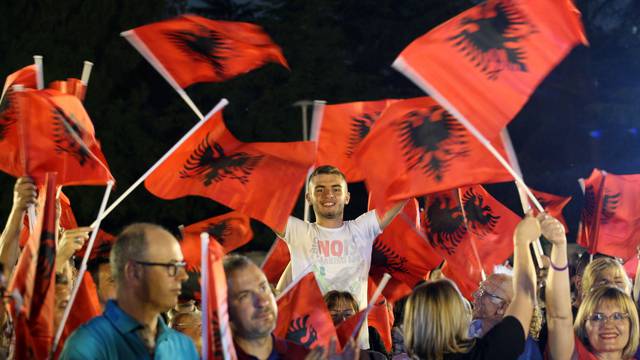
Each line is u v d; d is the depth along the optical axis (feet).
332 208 42.37
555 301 30.83
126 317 26.76
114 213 127.13
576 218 159.84
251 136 148.66
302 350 29.96
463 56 34.81
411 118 37.11
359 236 42.73
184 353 27.58
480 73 34.68
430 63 34.88
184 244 46.14
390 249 48.88
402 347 48.55
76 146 34.19
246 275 28.48
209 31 40.88
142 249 26.71
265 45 40.96
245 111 151.12
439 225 47.67
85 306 31.71
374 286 49.93
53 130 34.12
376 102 50.31
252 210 40.93
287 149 41.83
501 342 28.91
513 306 29.78
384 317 46.98
